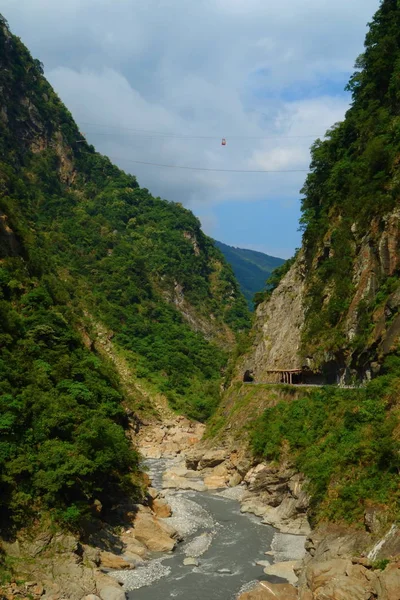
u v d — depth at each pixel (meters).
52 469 37.53
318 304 65.69
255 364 82.75
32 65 175.38
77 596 31.22
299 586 31.20
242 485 59.28
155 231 177.12
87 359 55.28
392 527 29.89
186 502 53.94
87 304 123.81
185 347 132.88
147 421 98.69
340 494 36.47
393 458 34.78
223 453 67.50
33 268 69.88
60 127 177.88
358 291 55.62
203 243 193.00
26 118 162.12
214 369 133.00
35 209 148.12
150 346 126.50
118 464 46.47
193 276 172.75
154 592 33.28
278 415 61.03
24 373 43.94
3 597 29.36
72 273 132.38
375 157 60.00
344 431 43.50
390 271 51.41
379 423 39.47
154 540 41.00
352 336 53.47
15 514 34.47
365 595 25.64
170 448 86.06
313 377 64.94
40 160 161.12
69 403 44.19
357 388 49.25
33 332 49.59
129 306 138.38
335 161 75.19
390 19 70.31
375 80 69.25
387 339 46.19
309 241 75.56
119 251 152.75
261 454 58.56
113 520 42.88
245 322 168.75
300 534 43.66
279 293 85.94
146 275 154.12
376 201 56.66
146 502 48.66
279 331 80.56
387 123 63.16
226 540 43.06
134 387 105.75
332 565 29.20
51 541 34.34
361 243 58.53
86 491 39.09
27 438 38.59
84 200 172.88
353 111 74.19
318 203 78.75
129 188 188.25
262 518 48.94
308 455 46.31
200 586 34.12
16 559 32.38
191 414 107.56
